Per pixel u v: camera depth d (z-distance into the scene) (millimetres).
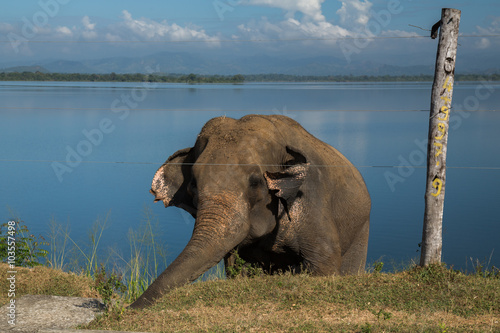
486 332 5574
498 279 7699
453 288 6957
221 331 5617
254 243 8438
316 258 8359
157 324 5926
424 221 7711
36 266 9133
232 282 7285
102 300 7711
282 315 6180
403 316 6172
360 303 6566
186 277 6746
